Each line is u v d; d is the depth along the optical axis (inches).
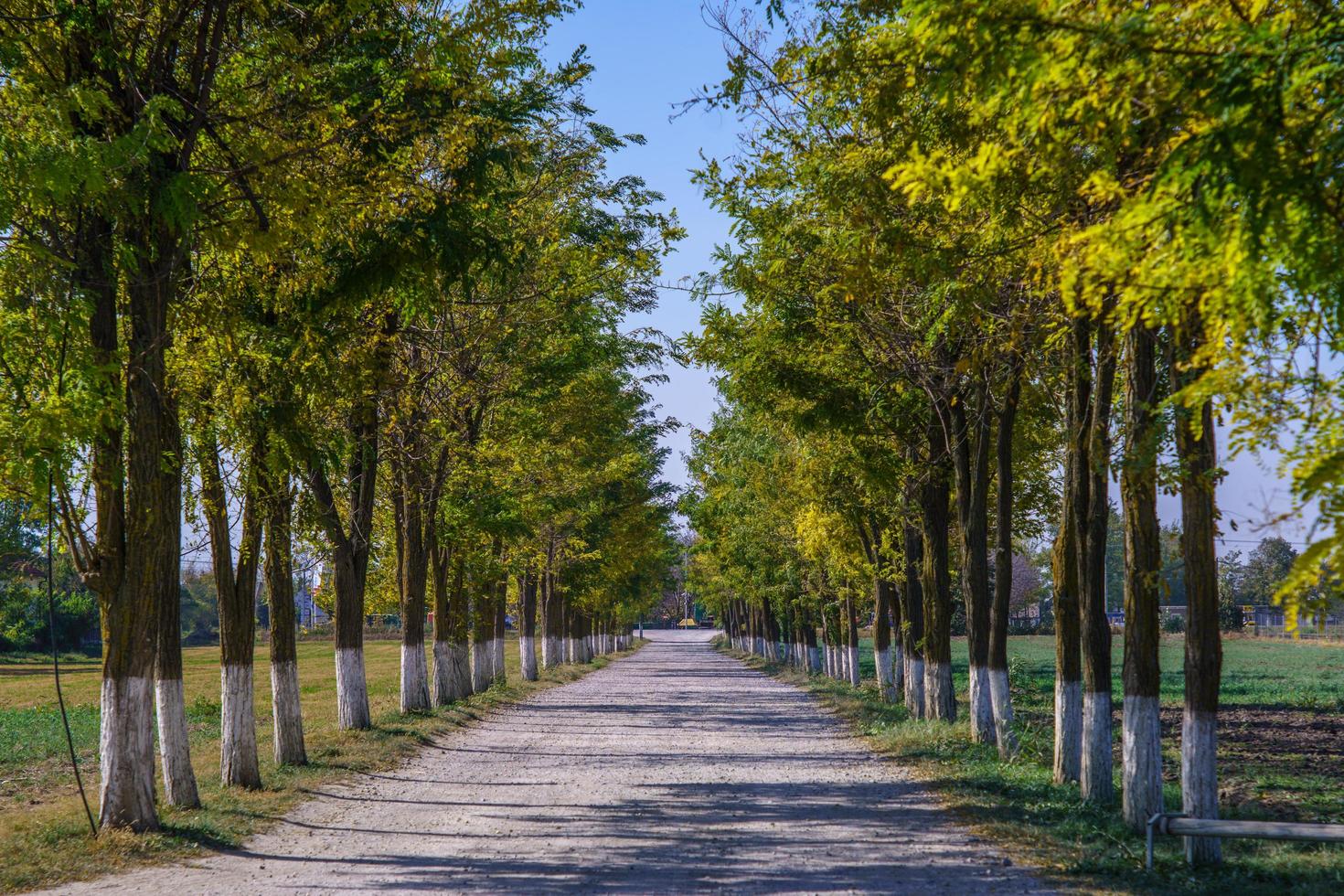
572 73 644.7
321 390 604.4
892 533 1136.2
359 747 827.4
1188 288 234.1
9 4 455.2
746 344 775.7
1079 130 263.1
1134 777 476.4
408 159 546.9
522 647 1908.2
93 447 499.5
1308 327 234.1
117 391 470.9
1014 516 991.6
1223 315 231.8
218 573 642.2
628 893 375.2
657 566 3142.2
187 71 523.5
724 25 493.4
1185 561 427.8
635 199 868.6
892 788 646.5
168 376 560.4
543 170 850.1
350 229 530.0
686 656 3430.1
